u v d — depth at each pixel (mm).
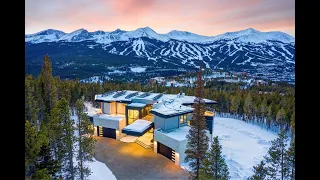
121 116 31438
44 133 15727
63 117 17438
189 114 28922
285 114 26062
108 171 20703
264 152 25656
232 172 20625
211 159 13930
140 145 27375
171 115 24859
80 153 17859
